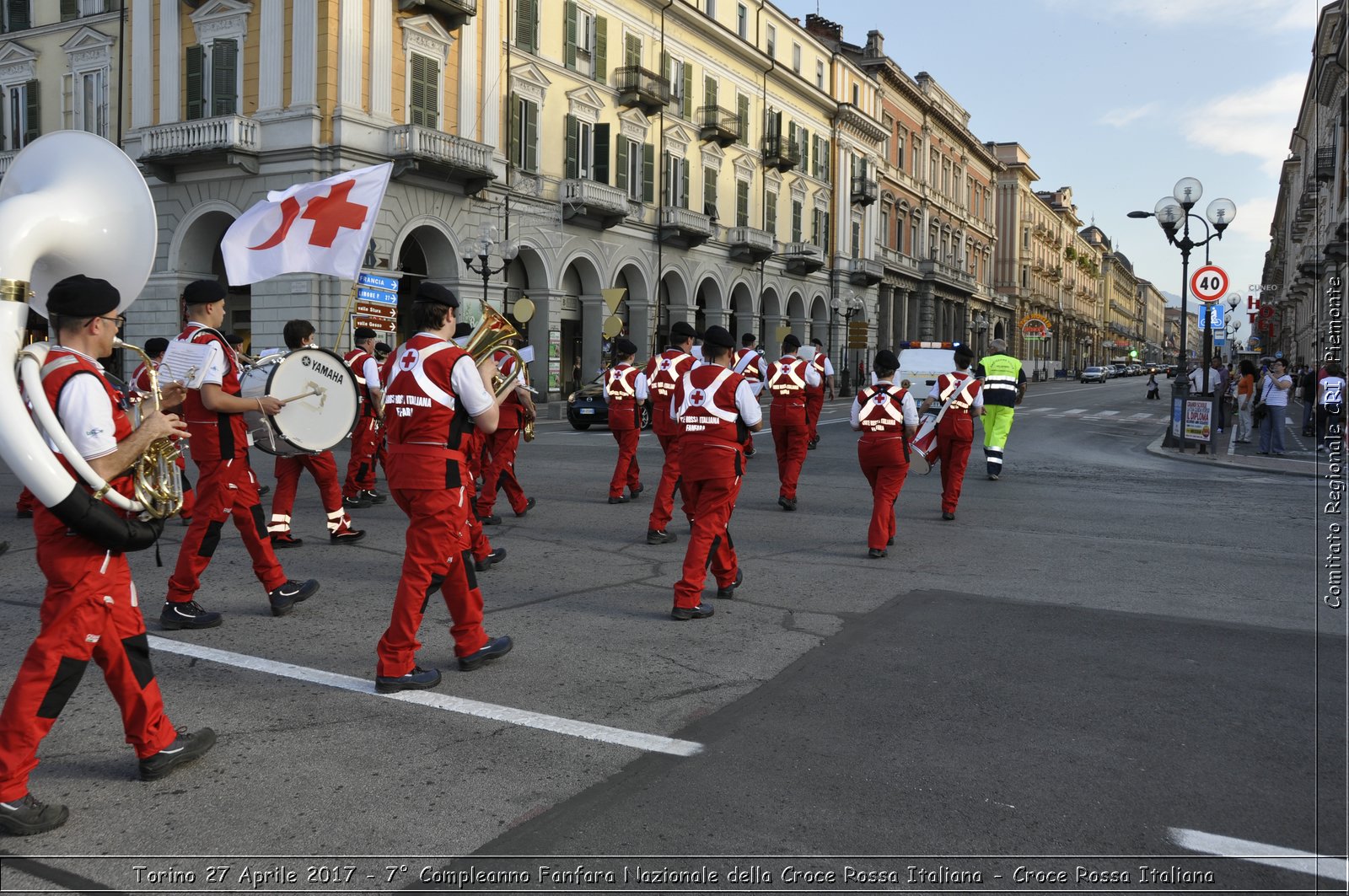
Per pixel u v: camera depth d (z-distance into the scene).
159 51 25.89
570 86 31.83
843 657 5.46
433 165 25.47
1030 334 61.31
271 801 3.64
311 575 7.43
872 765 3.98
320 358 7.34
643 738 4.25
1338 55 33.69
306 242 9.11
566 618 6.28
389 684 4.80
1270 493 12.81
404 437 4.88
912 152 61.41
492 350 5.36
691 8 36.88
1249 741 4.28
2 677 4.95
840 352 50.62
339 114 23.75
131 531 3.54
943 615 6.38
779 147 43.22
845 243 51.16
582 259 32.91
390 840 3.36
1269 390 18.55
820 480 13.95
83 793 3.70
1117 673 5.19
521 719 4.48
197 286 6.02
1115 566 8.02
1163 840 3.40
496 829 3.43
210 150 24.11
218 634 5.80
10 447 3.28
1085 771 3.95
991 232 79.19
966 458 10.38
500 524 9.82
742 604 6.67
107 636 3.62
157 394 3.79
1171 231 19.72
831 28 55.72
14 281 3.45
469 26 27.50
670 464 8.92
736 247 41.03
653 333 36.56
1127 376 99.81
